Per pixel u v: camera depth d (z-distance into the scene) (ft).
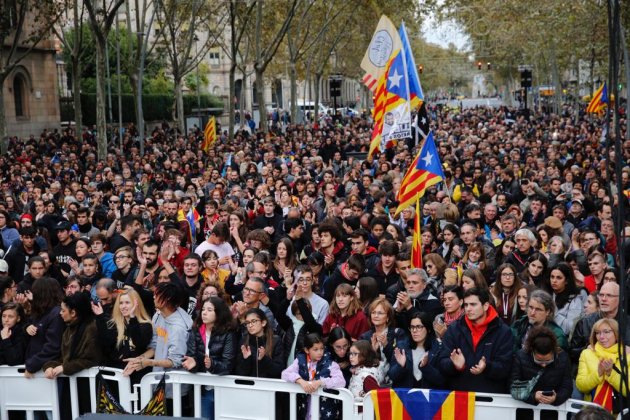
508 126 144.05
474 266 32.27
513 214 40.01
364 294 27.66
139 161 86.33
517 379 21.13
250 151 93.35
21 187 67.41
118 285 32.37
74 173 77.61
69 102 161.48
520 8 124.06
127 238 38.73
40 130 137.49
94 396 24.08
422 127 53.78
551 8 108.27
